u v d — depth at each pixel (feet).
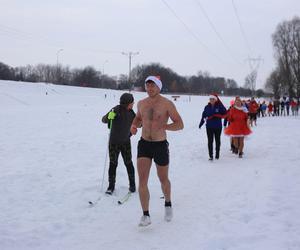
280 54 199.31
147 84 18.19
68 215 19.56
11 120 72.43
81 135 51.70
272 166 31.14
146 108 18.26
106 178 26.91
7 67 410.52
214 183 25.90
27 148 39.60
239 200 21.65
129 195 22.85
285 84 202.49
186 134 56.90
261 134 56.44
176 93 426.92
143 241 16.35
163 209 20.49
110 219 19.07
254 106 74.54
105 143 44.65
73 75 427.33
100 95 232.53
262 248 15.17
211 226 17.85
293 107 134.92
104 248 15.72
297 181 25.70
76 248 15.74
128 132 23.12
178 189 24.45
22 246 15.89
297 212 19.26
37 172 28.27
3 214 19.56
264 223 17.95
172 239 16.48
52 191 23.58
